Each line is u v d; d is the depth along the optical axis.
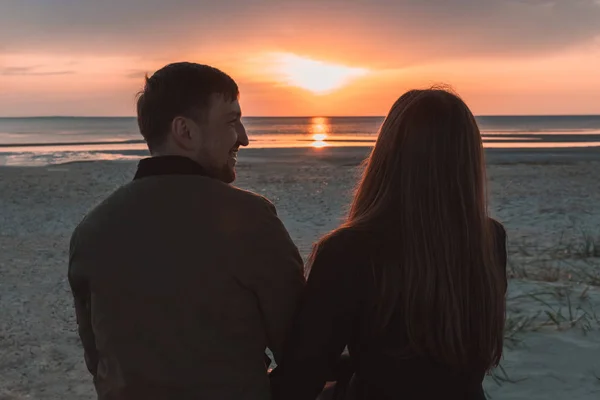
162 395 1.36
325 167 22.69
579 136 64.69
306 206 12.25
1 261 7.84
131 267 1.37
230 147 1.49
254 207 1.42
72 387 4.08
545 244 7.96
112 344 1.39
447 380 1.40
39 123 169.00
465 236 1.37
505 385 3.20
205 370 1.36
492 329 1.40
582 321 4.03
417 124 1.40
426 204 1.37
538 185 15.66
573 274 5.80
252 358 1.42
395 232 1.38
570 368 3.32
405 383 1.40
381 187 1.43
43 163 26.92
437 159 1.38
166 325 1.35
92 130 102.50
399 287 1.34
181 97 1.42
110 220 1.42
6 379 4.20
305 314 1.38
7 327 5.33
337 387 1.64
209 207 1.39
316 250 1.47
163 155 1.47
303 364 1.39
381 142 1.46
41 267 7.54
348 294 1.35
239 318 1.39
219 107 1.45
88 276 1.41
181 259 1.36
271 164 24.61
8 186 16.27
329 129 108.38
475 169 1.41
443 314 1.34
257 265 1.39
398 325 1.37
